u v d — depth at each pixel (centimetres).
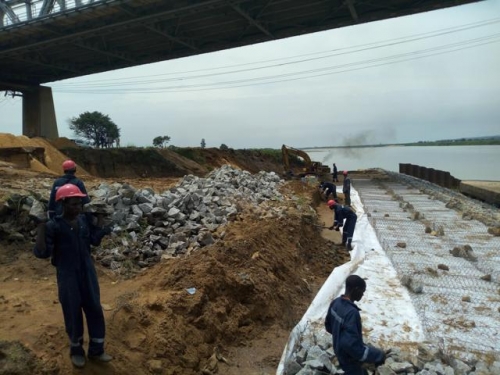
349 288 421
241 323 693
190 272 693
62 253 429
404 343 621
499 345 612
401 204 1894
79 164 2977
